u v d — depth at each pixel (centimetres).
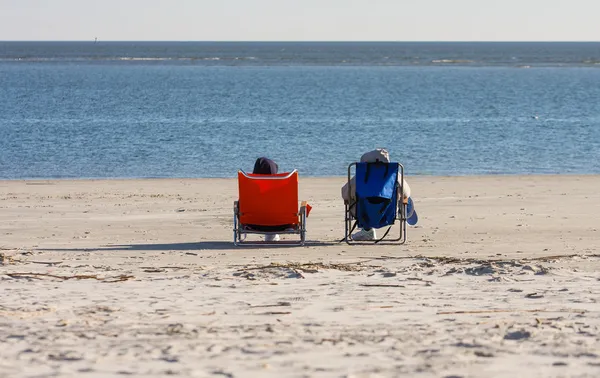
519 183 3106
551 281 1283
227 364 709
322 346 788
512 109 7250
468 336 841
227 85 11075
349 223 1994
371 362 718
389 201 1852
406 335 848
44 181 3209
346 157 4128
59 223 2172
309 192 2855
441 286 1238
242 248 1809
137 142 4672
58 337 839
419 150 4378
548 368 694
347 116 6450
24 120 5919
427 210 2392
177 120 6022
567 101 8281
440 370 686
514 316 974
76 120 5962
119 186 3048
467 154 4231
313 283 1277
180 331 870
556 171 3678
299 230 1852
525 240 1873
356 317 972
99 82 11706
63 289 1220
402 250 1756
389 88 10550
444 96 9006
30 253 1688
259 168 1978
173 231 2058
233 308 1041
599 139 4909
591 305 1054
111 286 1250
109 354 750
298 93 9394
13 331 877
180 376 666
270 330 878
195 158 4078
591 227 2066
